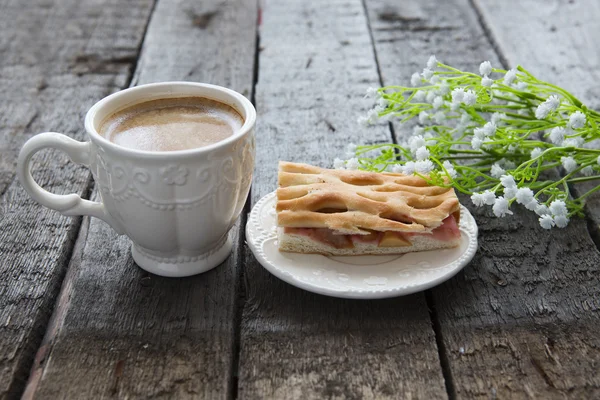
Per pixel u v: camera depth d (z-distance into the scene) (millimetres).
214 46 811
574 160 584
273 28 848
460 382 456
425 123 656
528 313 497
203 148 475
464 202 595
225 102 541
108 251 543
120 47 813
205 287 515
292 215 511
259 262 514
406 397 447
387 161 604
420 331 484
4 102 716
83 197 603
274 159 633
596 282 520
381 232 520
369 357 468
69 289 521
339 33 835
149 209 487
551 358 469
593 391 451
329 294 485
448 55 791
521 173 567
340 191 530
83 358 467
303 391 449
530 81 611
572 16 869
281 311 497
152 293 510
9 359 469
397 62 778
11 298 507
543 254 543
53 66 777
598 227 569
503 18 866
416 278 500
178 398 446
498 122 626
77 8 896
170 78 751
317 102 714
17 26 851
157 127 523
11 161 638
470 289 515
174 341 478
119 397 446
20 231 561
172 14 881
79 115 699
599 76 749
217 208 498
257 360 466
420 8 889
